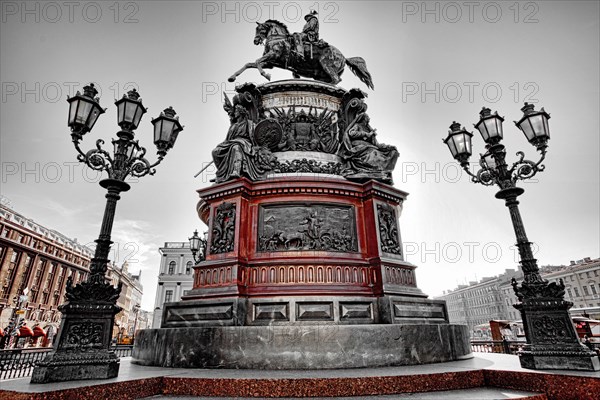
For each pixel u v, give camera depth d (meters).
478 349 18.05
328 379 4.31
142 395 4.39
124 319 70.88
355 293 6.86
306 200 7.87
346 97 10.37
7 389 3.80
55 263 62.56
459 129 7.41
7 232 53.38
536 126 6.28
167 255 53.31
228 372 5.02
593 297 61.59
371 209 7.98
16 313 33.12
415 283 7.75
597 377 4.06
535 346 5.12
